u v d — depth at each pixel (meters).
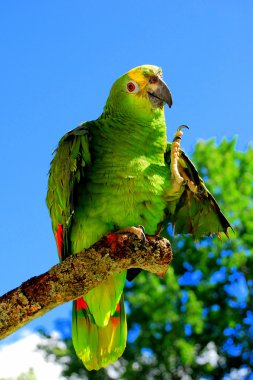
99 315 1.28
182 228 1.35
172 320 2.92
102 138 1.27
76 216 1.26
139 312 2.96
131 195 1.25
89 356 1.30
